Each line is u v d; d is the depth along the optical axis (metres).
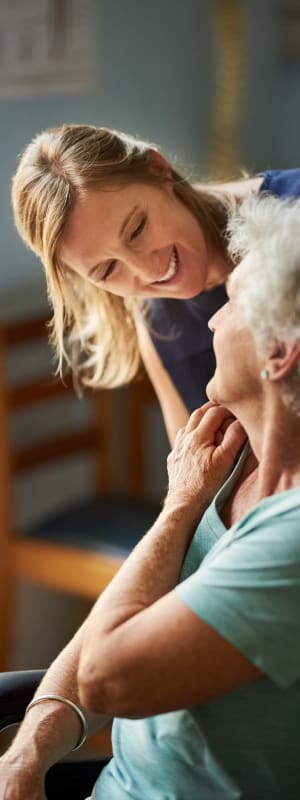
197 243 1.70
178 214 1.68
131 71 3.51
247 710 1.21
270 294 1.19
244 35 3.78
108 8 3.39
